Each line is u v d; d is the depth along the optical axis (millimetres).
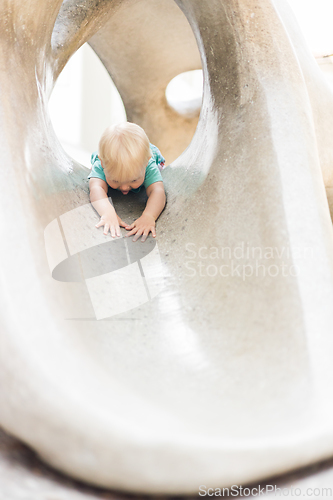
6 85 917
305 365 665
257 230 892
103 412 533
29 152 913
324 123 1319
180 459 521
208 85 1251
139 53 2139
